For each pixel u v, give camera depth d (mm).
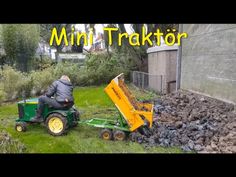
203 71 9250
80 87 14664
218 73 8195
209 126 6387
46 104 6586
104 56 16609
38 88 11883
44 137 6359
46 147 5762
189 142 5668
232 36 7344
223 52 7852
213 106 7703
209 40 8750
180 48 11305
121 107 5984
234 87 7270
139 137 5957
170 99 9633
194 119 7141
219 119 6754
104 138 6164
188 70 10602
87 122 6590
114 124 6383
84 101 10531
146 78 13578
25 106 6801
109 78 15617
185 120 7172
